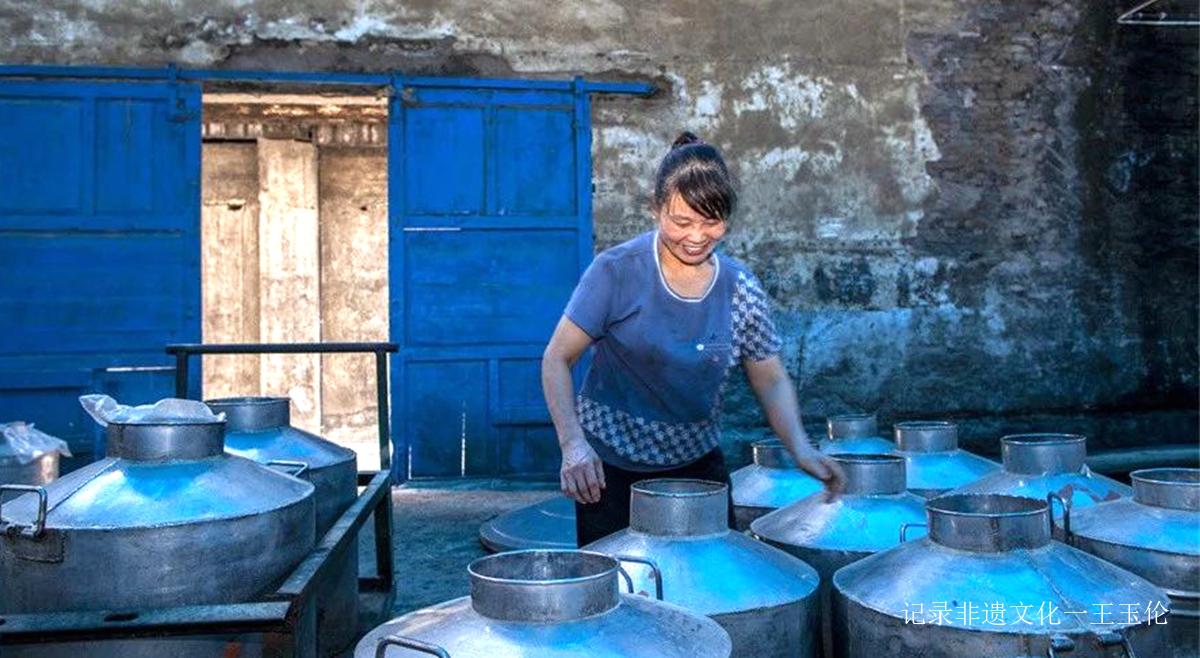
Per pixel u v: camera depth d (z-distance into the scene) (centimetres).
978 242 703
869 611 174
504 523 424
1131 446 715
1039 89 715
